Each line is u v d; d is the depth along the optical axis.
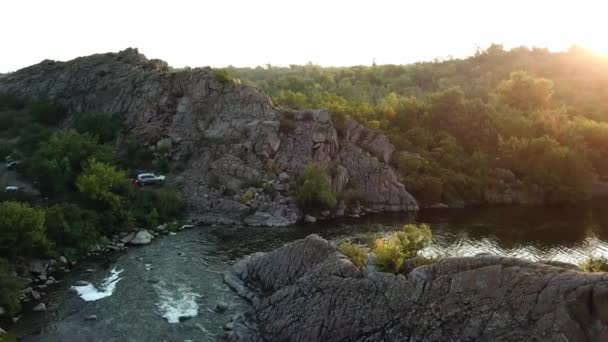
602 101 174.62
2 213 56.53
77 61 130.62
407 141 109.12
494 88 181.12
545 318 33.03
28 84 131.25
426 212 93.25
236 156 92.00
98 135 97.94
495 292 36.06
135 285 55.78
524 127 122.06
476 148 115.50
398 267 44.03
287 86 184.25
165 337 44.69
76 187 80.88
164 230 77.00
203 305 51.00
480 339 34.94
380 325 40.06
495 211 94.62
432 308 38.16
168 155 97.31
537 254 67.44
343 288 43.84
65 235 64.94
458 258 39.38
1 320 47.06
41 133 105.12
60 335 44.75
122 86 113.75
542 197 104.56
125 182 80.88
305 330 43.03
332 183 92.44
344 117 105.88
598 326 31.91
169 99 106.50
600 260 44.25
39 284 55.72
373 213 91.62
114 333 45.31
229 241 72.00
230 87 103.25
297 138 95.56
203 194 87.25
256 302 50.69
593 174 114.00
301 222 83.50
